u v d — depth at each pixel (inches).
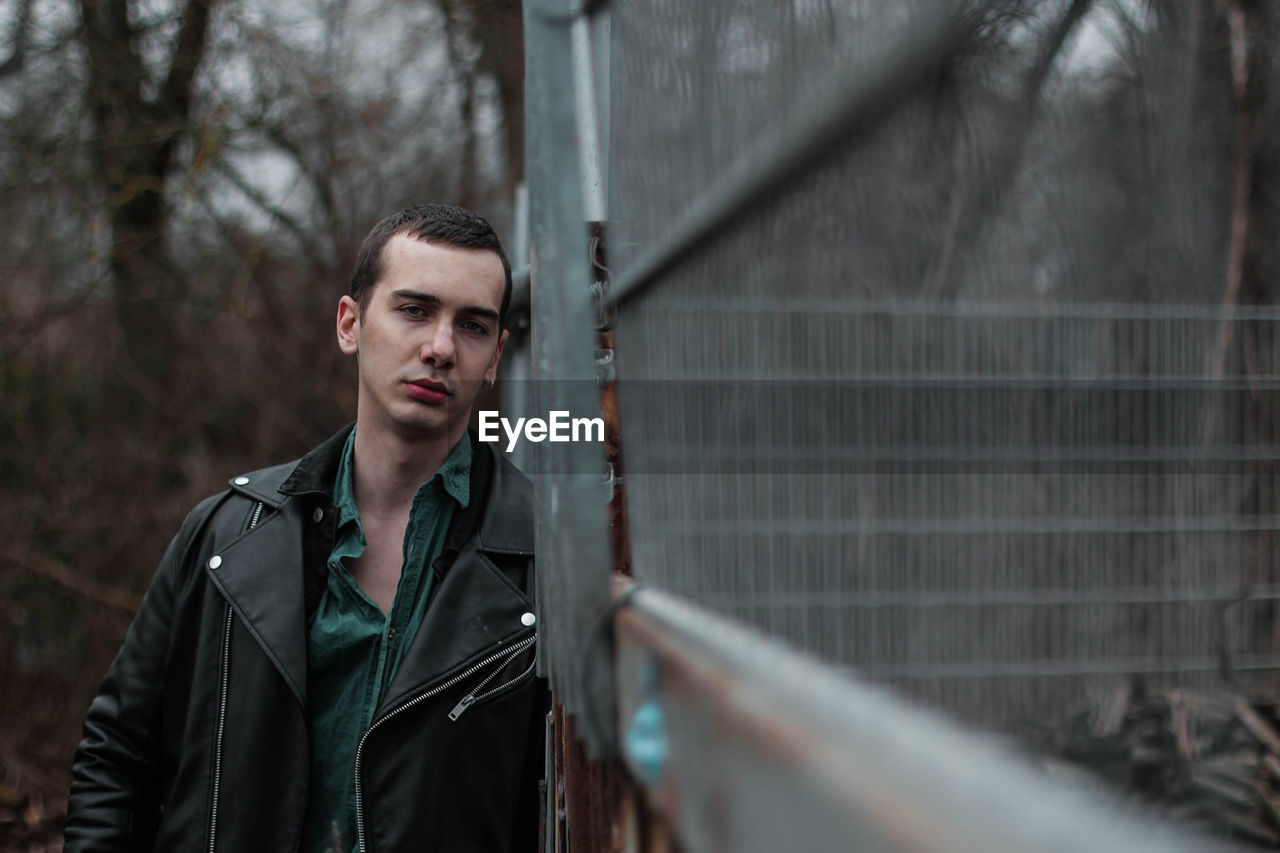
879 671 40.0
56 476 239.3
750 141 18.2
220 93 265.7
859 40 13.9
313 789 55.6
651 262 26.4
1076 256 24.8
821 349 25.1
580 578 26.5
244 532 59.2
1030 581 55.2
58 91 251.4
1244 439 65.4
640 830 20.1
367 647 56.7
